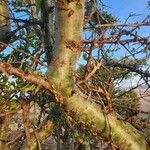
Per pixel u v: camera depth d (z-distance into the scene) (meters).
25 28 2.63
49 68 1.82
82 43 1.83
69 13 1.78
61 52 1.81
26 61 2.25
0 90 2.07
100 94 1.98
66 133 3.18
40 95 2.18
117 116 2.02
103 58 2.07
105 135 1.97
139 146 2.04
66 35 1.80
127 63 2.46
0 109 1.91
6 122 2.24
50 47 2.38
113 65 2.33
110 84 1.97
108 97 1.93
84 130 2.27
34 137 2.07
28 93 1.87
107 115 1.95
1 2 2.56
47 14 2.38
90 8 2.33
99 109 1.93
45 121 2.16
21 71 1.69
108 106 1.94
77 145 2.97
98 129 1.95
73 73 1.83
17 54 2.37
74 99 1.83
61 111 2.14
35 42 2.58
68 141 3.18
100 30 1.93
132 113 2.27
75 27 1.80
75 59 1.82
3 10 2.57
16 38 2.60
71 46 1.80
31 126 2.13
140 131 2.17
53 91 1.79
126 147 2.01
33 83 1.79
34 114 2.13
